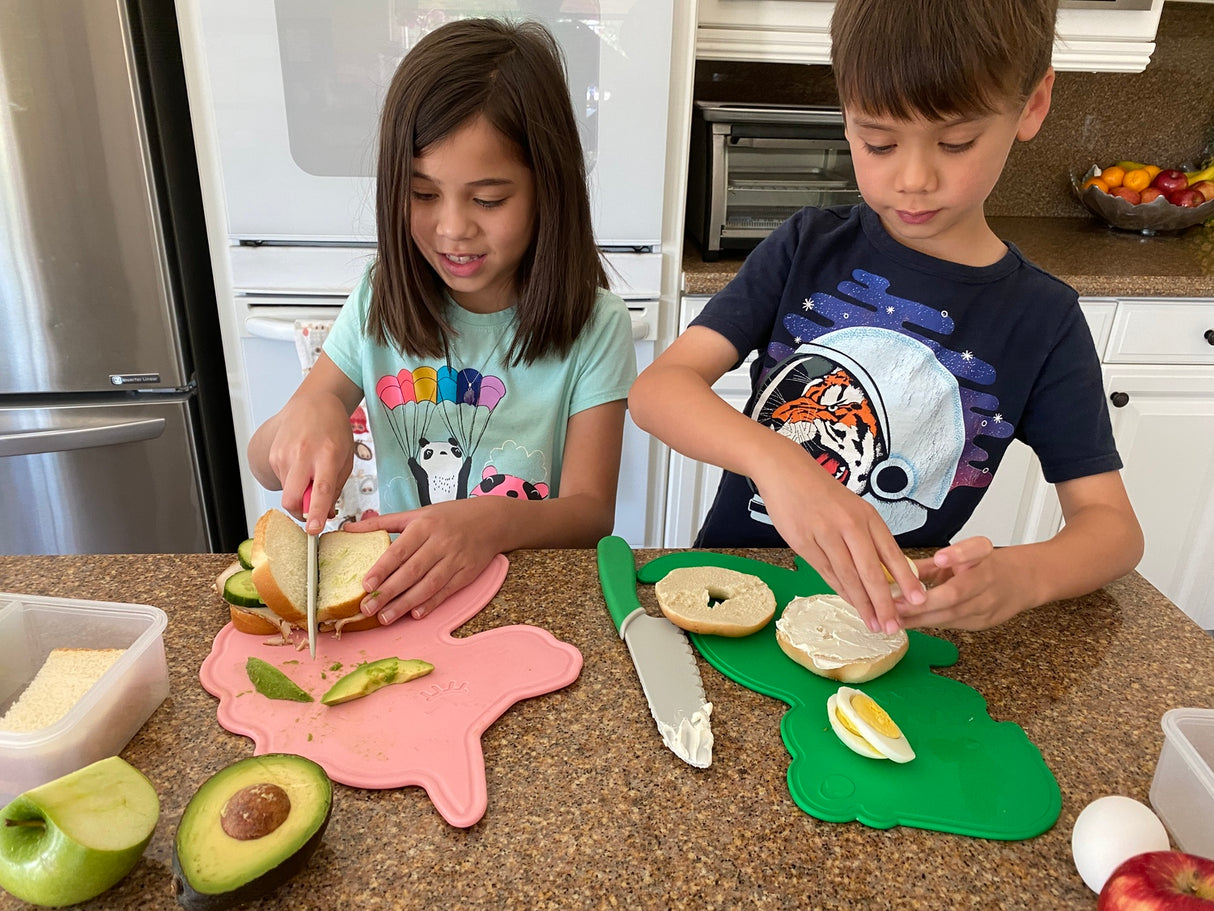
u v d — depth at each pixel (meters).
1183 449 1.85
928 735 0.54
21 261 1.54
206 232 1.76
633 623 0.65
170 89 1.63
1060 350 0.88
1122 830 0.44
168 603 0.68
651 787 0.50
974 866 0.46
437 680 0.59
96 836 0.41
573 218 0.97
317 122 1.52
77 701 0.51
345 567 0.67
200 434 1.75
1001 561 0.65
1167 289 1.70
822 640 0.61
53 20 1.41
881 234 0.92
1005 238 2.02
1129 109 2.18
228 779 0.46
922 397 0.91
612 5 1.49
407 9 1.46
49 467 1.68
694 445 0.70
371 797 0.49
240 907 0.42
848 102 0.69
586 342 1.07
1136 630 0.67
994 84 0.63
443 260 0.93
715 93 2.06
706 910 0.43
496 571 0.73
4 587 0.70
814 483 0.60
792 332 0.95
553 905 0.43
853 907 0.43
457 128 0.83
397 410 1.09
